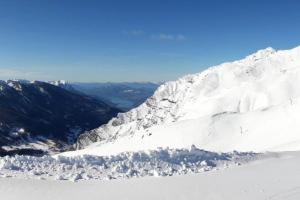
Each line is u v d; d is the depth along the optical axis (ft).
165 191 67.05
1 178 77.71
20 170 83.30
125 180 74.90
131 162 86.28
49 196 67.62
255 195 63.46
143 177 76.89
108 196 66.08
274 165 86.89
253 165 87.97
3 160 90.38
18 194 69.21
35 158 93.45
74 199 65.57
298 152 109.50
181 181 72.79
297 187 66.95
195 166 86.17
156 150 98.02
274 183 70.03
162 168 83.82
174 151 97.60
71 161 89.92
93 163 88.28
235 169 83.35
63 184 73.67
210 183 71.00
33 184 73.82
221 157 96.27
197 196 63.98
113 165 86.38
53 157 95.14
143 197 64.69
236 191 65.77
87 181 75.25
